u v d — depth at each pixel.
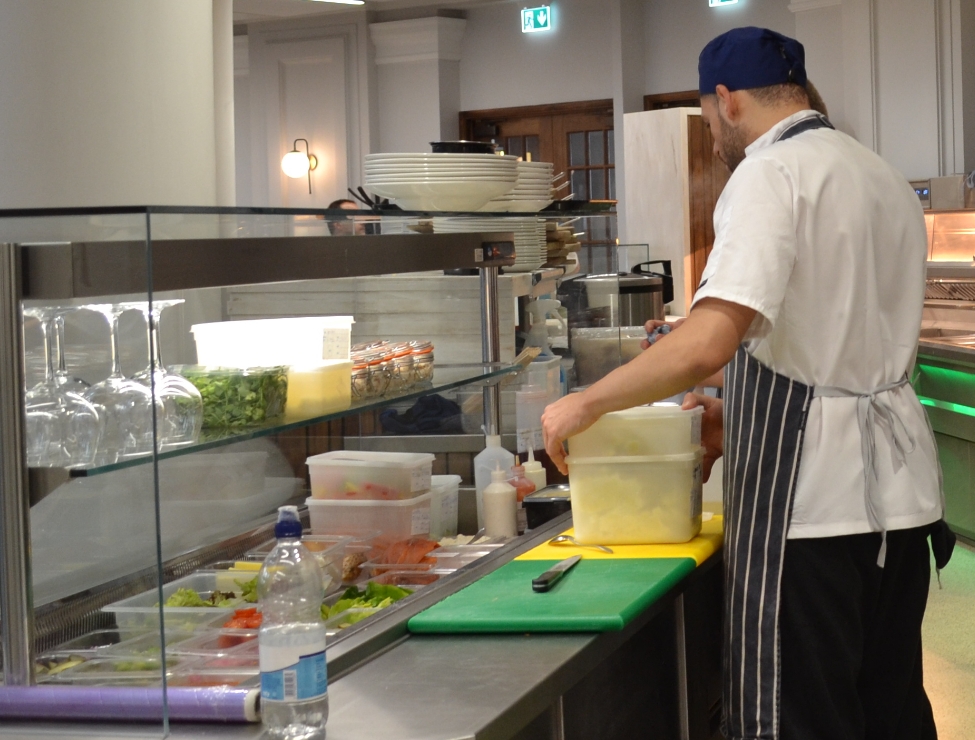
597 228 2.59
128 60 2.42
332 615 1.71
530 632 1.62
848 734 1.79
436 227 2.00
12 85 2.27
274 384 1.65
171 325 1.52
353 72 10.21
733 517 1.83
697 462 2.12
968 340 5.32
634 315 4.49
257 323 1.69
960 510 5.13
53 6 2.27
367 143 10.23
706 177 7.12
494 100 10.17
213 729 1.30
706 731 2.23
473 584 1.84
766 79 1.87
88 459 1.26
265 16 10.20
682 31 9.43
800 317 1.74
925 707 2.04
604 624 1.60
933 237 6.28
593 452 2.07
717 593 2.29
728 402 1.87
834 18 8.52
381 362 1.92
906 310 1.85
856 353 1.76
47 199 2.29
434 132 10.09
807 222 1.71
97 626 1.28
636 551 2.03
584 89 9.80
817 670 1.75
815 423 1.75
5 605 1.28
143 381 1.25
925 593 1.92
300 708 1.28
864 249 1.75
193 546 1.67
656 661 1.99
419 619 1.65
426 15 10.07
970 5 7.98
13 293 1.25
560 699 1.58
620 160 9.53
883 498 1.77
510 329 2.33
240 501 1.80
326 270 1.69
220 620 1.53
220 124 3.27
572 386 2.53
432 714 1.33
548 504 2.31
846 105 8.50
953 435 5.14
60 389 1.27
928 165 8.09
